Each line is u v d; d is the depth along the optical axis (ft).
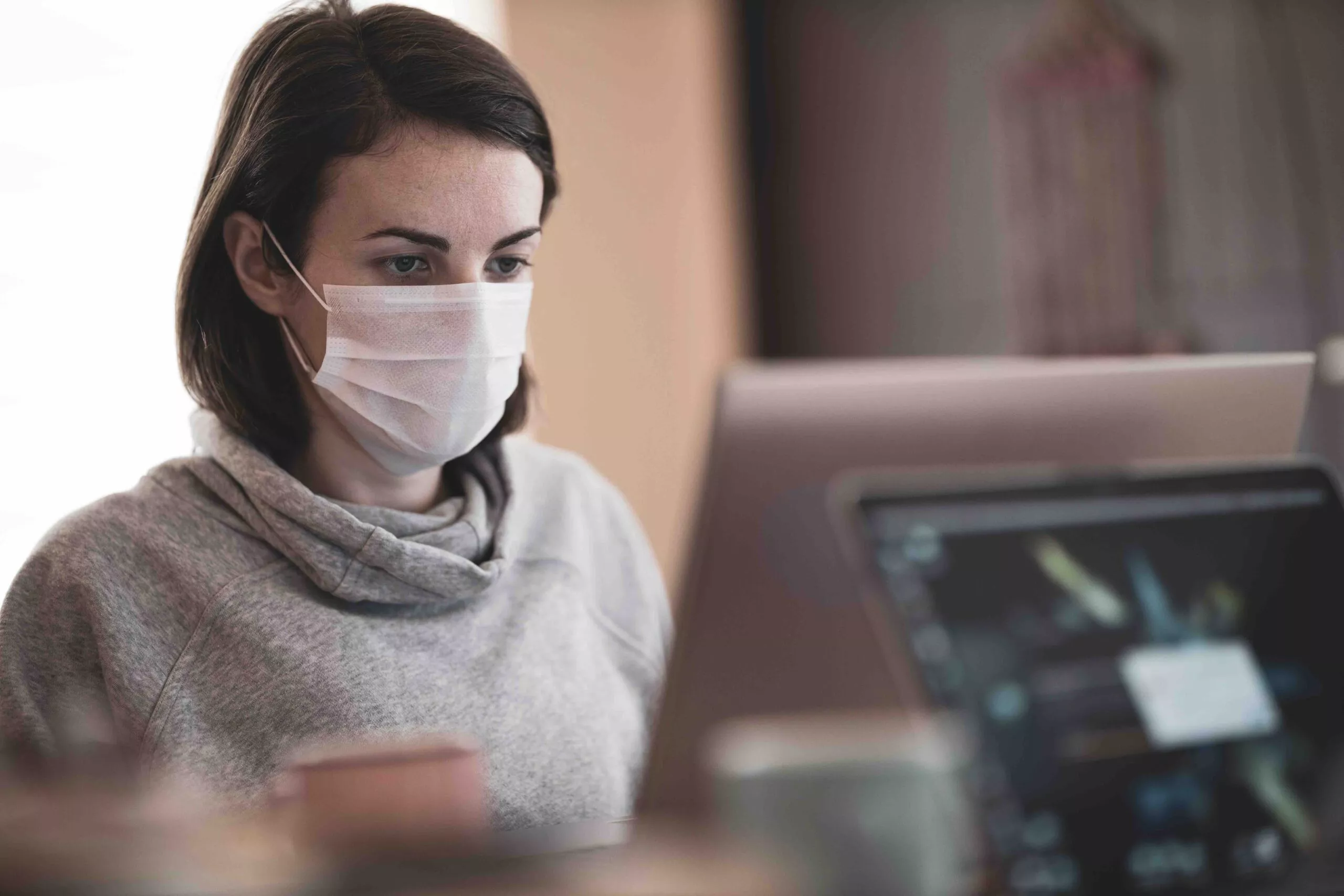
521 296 4.45
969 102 10.82
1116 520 2.67
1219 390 3.03
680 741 2.59
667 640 5.25
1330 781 2.58
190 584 4.22
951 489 2.62
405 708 4.19
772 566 2.62
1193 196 10.17
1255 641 2.65
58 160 7.80
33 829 1.91
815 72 11.36
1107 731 2.49
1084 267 10.46
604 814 4.33
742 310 11.31
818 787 2.11
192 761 4.03
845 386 2.72
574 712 4.49
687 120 10.79
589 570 5.05
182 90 8.24
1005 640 2.52
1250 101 10.00
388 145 4.14
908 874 2.12
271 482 4.27
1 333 7.55
